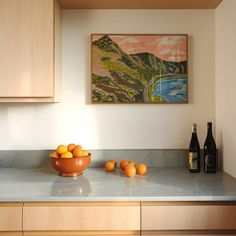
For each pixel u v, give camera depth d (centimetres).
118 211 127
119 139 193
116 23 193
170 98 191
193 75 194
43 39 162
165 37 190
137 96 191
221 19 181
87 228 127
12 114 192
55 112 193
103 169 188
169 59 190
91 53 190
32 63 162
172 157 193
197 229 127
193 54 194
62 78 193
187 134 193
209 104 193
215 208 127
